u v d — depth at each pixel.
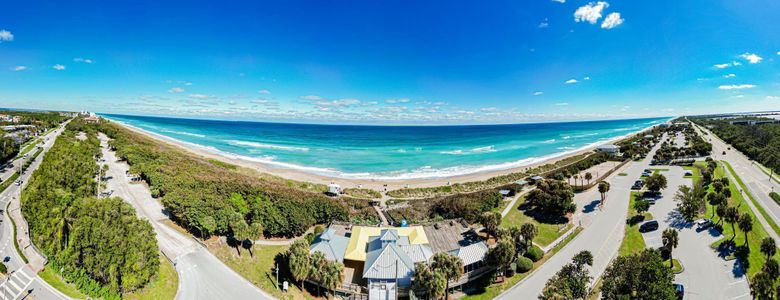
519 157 186.75
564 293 44.69
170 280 50.03
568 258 61.78
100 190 87.88
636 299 42.62
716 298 50.47
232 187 81.38
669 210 81.81
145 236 49.84
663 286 41.50
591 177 108.81
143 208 76.81
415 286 47.81
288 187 98.06
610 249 65.06
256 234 58.91
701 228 71.06
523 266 57.41
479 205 80.19
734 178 110.81
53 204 62.78
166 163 109.38
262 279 52.81
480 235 69.00
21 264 51.66
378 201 93.25
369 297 48.66
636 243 67.00
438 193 104.75
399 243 56.75
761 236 66.19
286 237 66.31
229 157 171.88
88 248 47.34
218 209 65.31
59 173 77.06
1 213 71.75
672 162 139.12
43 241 56.19
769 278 46.06
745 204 84.88
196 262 55.31
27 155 129.75
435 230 64.44
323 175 134.25
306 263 48.97
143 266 46.66
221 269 54.09
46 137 177.88
